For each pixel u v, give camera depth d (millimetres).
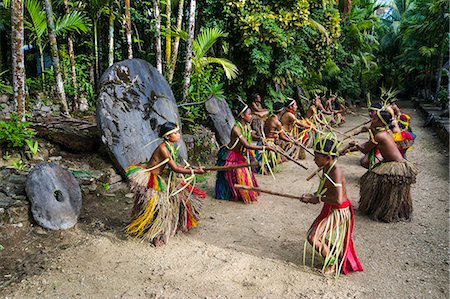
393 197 4059
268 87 9180
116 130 4844
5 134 4676
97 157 5094
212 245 3570
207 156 6598
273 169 5992
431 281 2977
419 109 16969
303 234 3848
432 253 3430
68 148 5215
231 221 4156
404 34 19234
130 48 6344
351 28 15086
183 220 3725
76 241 3566
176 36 6891
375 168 4227
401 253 3439
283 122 6707
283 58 8969
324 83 14547
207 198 4887
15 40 4863
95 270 3094
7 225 3521
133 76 5250
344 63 15125
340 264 3049
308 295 2807
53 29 6137
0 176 4234
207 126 7223
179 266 3186
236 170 4652
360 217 4285
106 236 3678
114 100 4965
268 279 3010
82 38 7953
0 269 3061
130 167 3566
